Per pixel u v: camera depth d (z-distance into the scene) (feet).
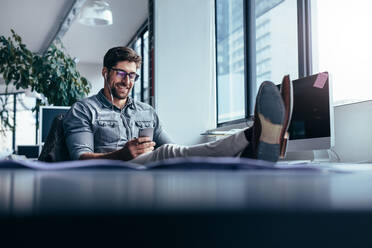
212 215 0.26
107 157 5.03
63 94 15.39
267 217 0.28
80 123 6.14
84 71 32.86
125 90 6.63
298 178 0.73
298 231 0.28
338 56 9.21
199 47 14.99
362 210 0.31
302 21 10.65
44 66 15.39
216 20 15.17
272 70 12.46
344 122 7.47
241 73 14.49
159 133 7.15
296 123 6.91
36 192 0.40
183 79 14.79
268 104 3.26
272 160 3.35
